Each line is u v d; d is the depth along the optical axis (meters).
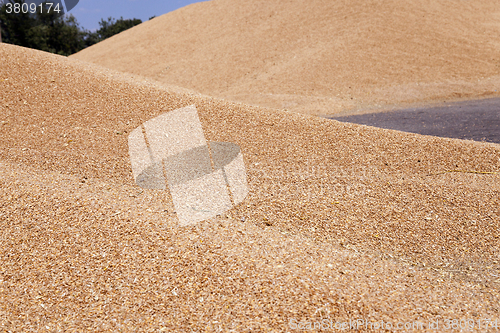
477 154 4.70
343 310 2.18
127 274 2.51
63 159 4.48
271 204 3.58
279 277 2.45
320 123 5.68
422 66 12.08
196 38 19.11
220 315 2.16
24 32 29.95
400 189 3.91
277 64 14.02
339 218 3.38
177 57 17.41
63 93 6.12
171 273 2.51
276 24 17.55
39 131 5.12
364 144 5.02
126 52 19.83
